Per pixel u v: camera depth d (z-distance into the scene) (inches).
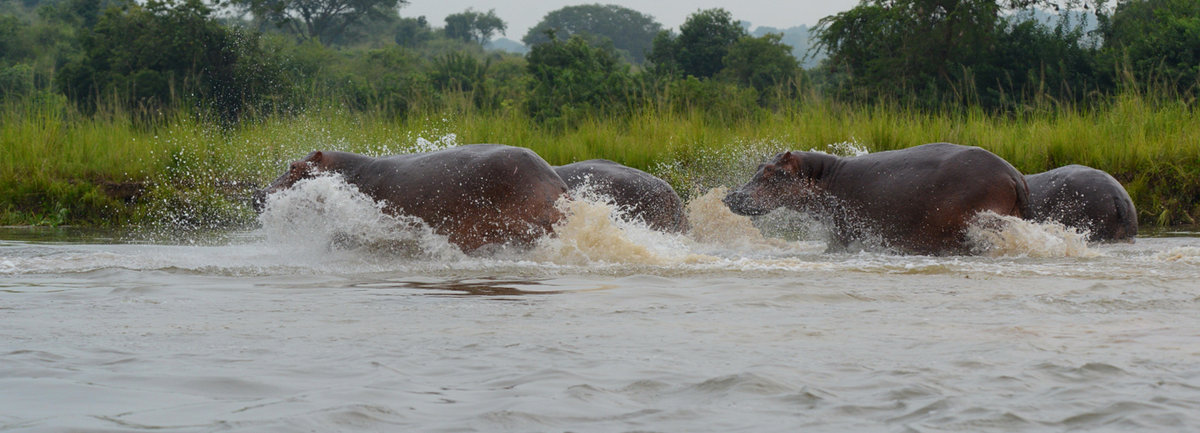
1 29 2583.7
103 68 1402.6
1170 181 648.4
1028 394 132.3
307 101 1086.4
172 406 128.8
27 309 222.1
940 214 392.2
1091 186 465.1
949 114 949.2
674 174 700.0
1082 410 123.7
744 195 446.0
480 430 117.9
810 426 119.3
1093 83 1189.7
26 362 156.1
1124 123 714.8
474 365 153.9
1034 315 205.2
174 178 711.1
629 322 198.7
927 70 1245.7
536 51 1557.6
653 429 118.5
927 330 185.6
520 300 236.5
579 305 226.5
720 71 2100.1
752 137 743.7
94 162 737.6
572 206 361.1
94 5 2849.4
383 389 137.6
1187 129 691.4
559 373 147.2
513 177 362.6
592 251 350.6
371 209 372.2
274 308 223.0
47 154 737.6
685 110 930.1
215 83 1342.3
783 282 271.4
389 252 370.6
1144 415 120.8
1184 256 341.4
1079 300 225.9
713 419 122.6
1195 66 1082.7
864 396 133.0
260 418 122.3
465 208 362.9
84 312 217.2
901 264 324.2
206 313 214.7
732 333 183.6
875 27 1310.3
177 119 825.5
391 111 1029.8
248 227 622.8
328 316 209.2
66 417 123.0
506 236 362.0
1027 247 380.5
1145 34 1202.6
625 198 450.9
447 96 908.6
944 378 142.4
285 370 150.7
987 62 1229.7
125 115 866.8
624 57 5408.5
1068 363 150.9
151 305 230.1
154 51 1353.3
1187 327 186.9
